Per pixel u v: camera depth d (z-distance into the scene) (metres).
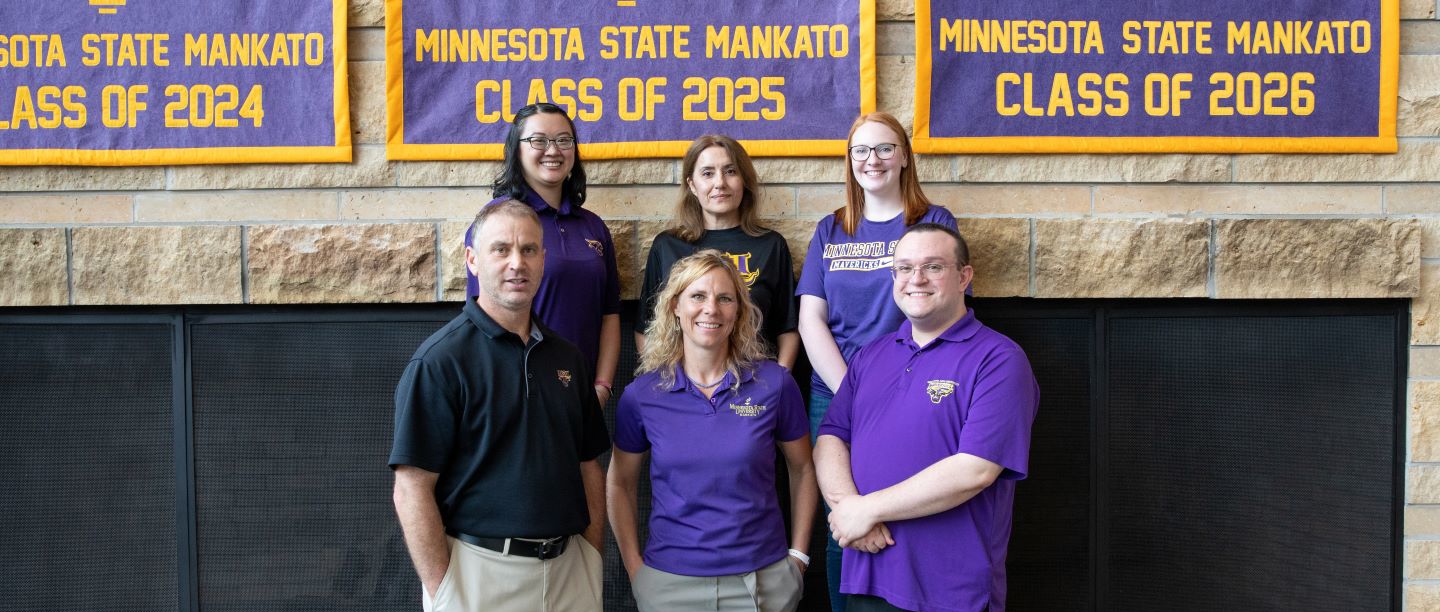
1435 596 3.27
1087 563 3.27
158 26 3.14
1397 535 3.26
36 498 3.24
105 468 3.24
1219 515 3.27
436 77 3.18
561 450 2.22
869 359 2.48
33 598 3.26
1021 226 3.20
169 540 3.26
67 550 3.26
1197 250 3.19
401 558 3.27
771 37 3.18
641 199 3.21
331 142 3.17
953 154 3.21
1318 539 3.27
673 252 2.99
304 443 3.24
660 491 2.45
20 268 3.16
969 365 2.28
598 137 3.20
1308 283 3.20
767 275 2.95
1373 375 3.24
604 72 3.19
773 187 3.22
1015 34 3.18
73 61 3.14
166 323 3.22
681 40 3.18
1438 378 3.24
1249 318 3.24
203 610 3.27
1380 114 3.19
